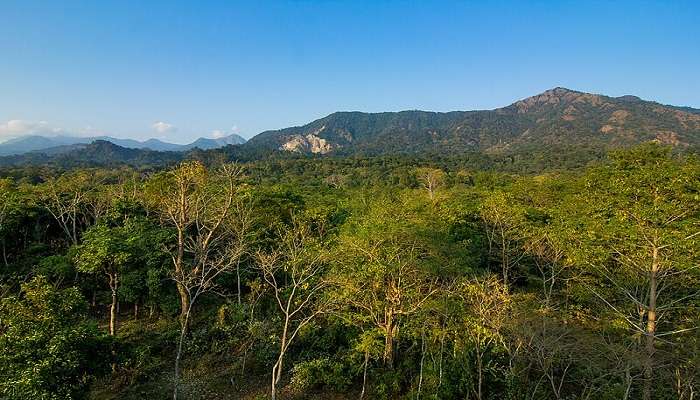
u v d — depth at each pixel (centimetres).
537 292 2505
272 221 3166
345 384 2009
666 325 1892
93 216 3844
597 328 1864
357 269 2025
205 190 2998
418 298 1986
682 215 1535
